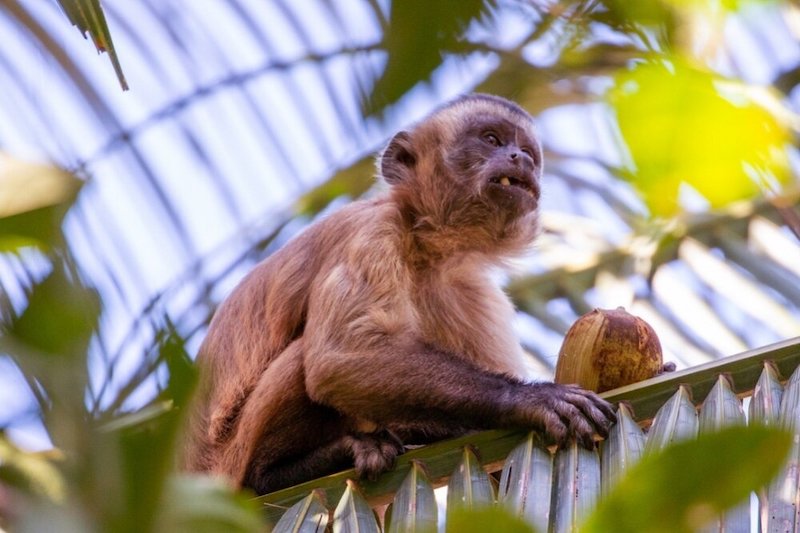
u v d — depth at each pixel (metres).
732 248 11.35
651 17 5.16
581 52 5.73
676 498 2.74
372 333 10.25
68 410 2.77
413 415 9.73
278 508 7.62
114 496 2.66
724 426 2.76
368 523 6.99
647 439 6.77
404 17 4.54
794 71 7.18
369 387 9.91
